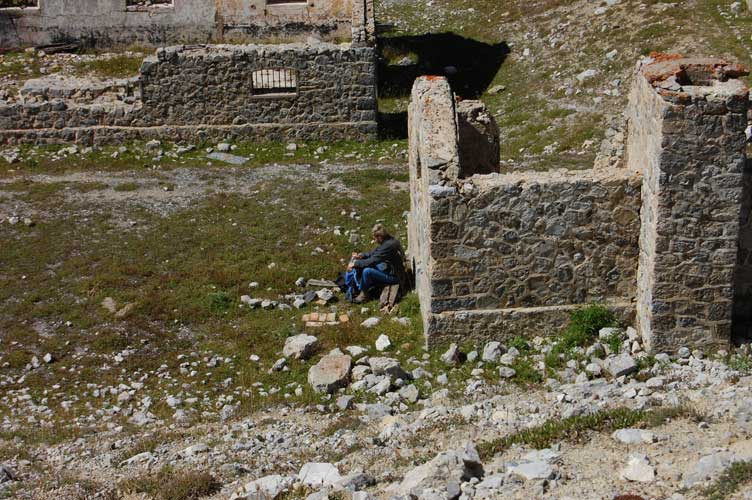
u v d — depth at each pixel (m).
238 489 9.77
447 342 13.23
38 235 17.84
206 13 27.83
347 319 14.59
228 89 22.77
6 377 13.63
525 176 12.74
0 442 11.86
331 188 19.86
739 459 8.34
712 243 12.00
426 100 13.33
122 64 26.92
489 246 12.83
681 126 11.55
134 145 22.69
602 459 9.05
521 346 13.01
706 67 12.04
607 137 14.45
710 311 12.29
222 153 22.45
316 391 12.72
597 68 23.86
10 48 28.20
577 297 13.09
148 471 10.68
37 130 22.62
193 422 12.32
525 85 24.58
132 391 13.19
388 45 28.39
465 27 29.22
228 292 15.69
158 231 17.92
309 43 23.81
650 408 10.34
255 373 13.43
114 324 14.88
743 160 11.65
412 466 9.76
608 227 12.76
